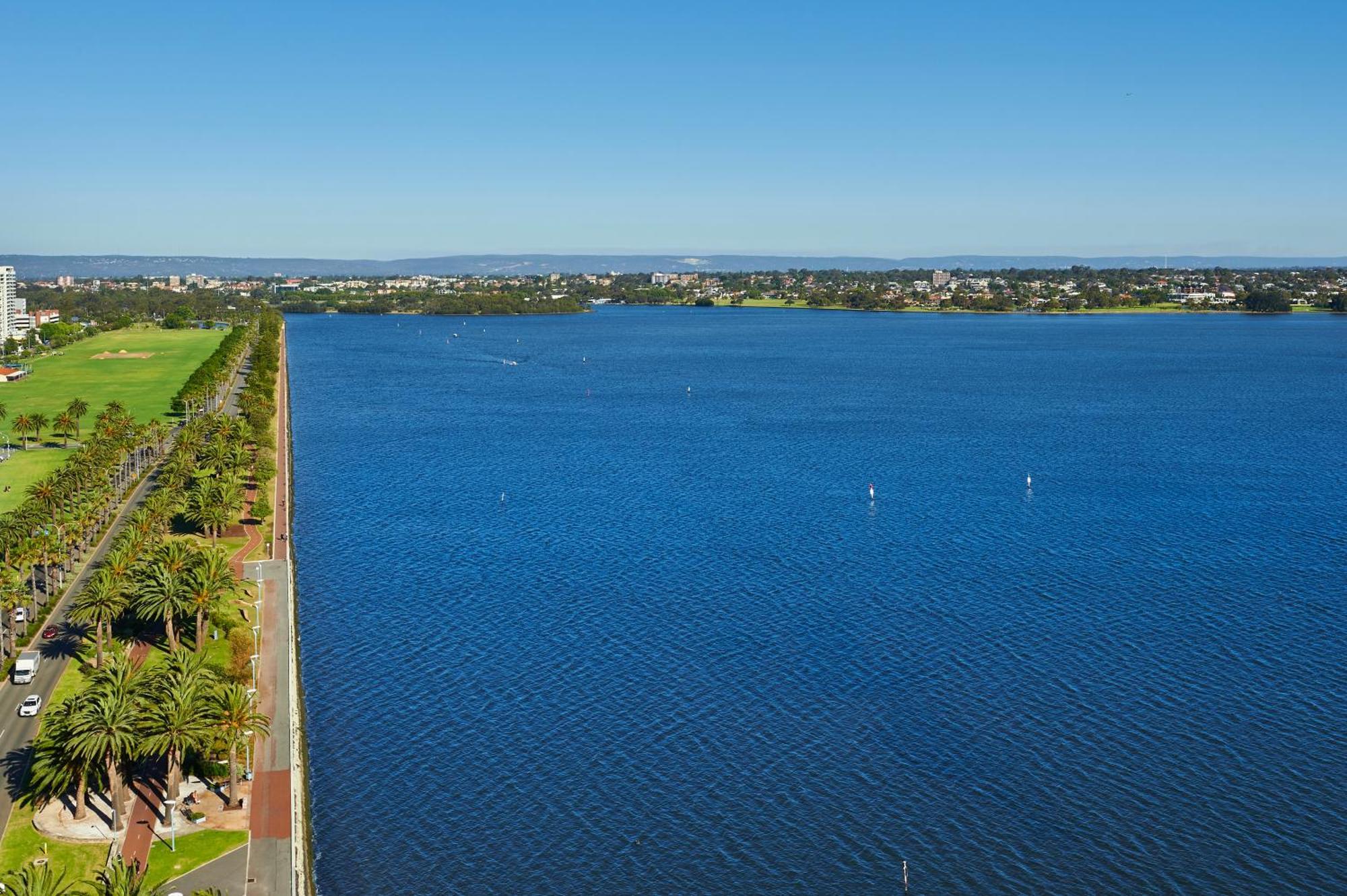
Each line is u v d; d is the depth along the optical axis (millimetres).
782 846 111812
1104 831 113750
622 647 160250
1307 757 127812
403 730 135500
